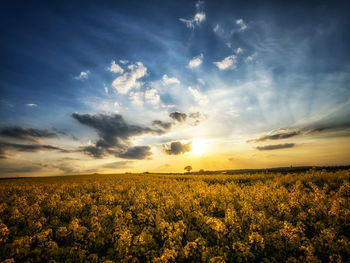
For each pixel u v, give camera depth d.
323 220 6.38
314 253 4.82
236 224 6.28
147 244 5.42
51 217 8.45
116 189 17.12
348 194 9.66
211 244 5.76
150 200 10.93
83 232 5.92
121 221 6.98
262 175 24.38
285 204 7.96
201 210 8.30
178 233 5.67
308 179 16.20
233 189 15.30
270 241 5.25
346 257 4.52
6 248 5.02
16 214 7.81
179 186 17.16
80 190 17.81
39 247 5.07
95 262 4.68
